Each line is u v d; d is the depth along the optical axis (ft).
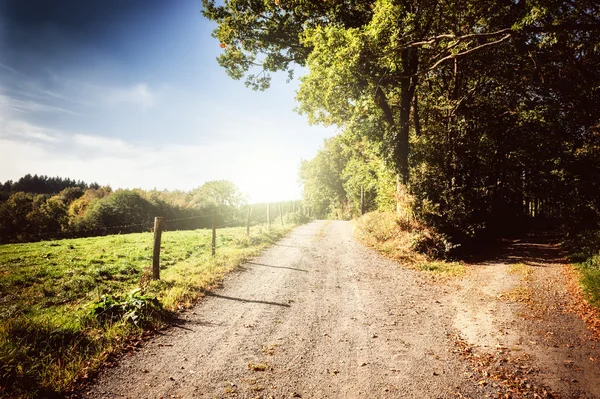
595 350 19.36
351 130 60.75
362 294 30.09
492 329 22.54
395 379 15.81
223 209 216.13
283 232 72.84
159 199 196.13
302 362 17.24
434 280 35.94
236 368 16.33
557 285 33.27
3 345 14.93
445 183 55.57
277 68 69.92
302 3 57.11
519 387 15.31
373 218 69.26
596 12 33.01
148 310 21.68
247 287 30.78
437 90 74.38
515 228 85.71
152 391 14.05
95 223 165.37
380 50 42.01
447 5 45.09
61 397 13.17
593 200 53.67
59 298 25.30
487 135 76.48
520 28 30.19
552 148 72.23
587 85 52.95
